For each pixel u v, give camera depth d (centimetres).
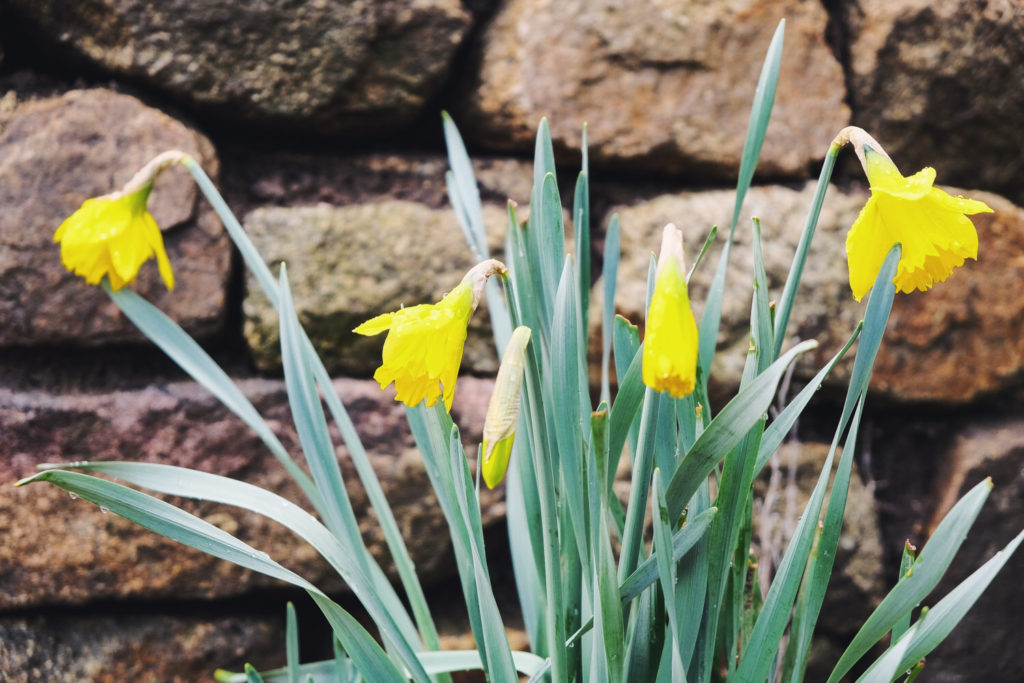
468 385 106
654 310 56
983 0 110
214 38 98
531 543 71
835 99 112
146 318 76
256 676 76
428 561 105
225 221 77
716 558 67
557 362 63
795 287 69
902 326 111
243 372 102
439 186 109
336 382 104
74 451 96
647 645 68
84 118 96
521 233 69
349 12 101
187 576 99
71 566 95
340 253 103
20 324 94
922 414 116
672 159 109
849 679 116
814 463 112
